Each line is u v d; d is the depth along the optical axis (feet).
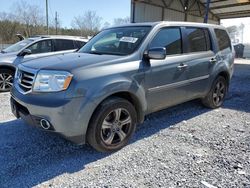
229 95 22.98
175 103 14.07
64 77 9.48
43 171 9.48
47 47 24.90
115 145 11.03
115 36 13.53
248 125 14.64
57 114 9.29
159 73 12.39
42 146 11.50
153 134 13.04
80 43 26.73
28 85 10.35
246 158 10.57
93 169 9.66
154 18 64.03
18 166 9.78
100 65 10.43
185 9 72.54
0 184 8.63
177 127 14.08
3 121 14.65
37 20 131.95
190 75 14.47
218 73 16.94
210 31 16.60
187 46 14.44
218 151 11.18
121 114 11.12
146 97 12.01
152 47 12.35
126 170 9.59
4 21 130.72
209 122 15.05
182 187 8.54
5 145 11.53
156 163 10.09
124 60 11.20
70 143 11.80
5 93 22.44
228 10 76.59
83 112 9.63
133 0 57.93
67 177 9.11
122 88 10.72
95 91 9.86
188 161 10.26
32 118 10.00
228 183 8.78
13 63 22.66
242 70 46.85
